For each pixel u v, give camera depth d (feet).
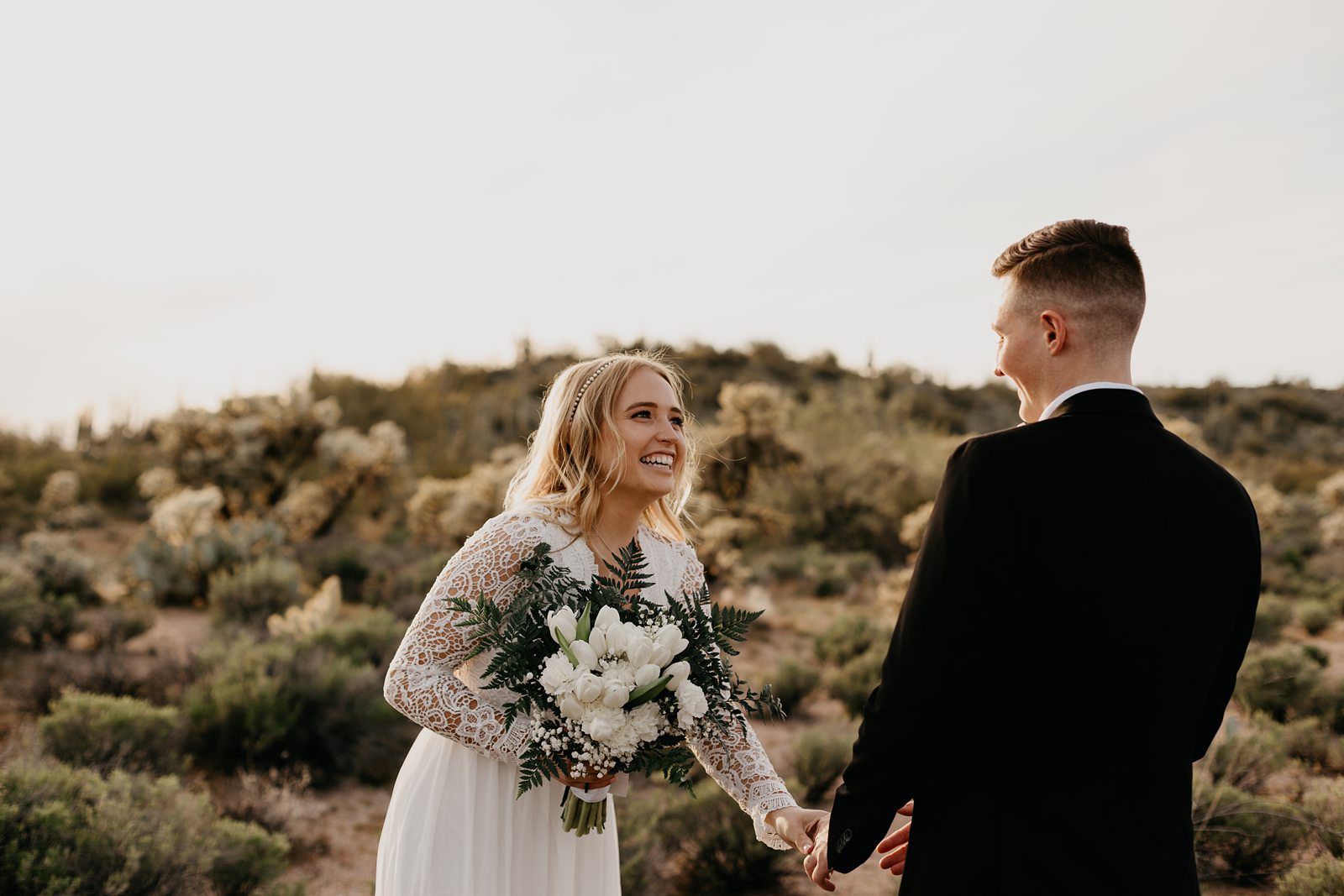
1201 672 5.31
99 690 23.17
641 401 7.44
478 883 6.72
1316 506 83.92
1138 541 5.18
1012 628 5.22
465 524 54.13
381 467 64.13
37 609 30.25
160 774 18.17
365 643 29.17
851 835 5.70
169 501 46.98
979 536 5.28
